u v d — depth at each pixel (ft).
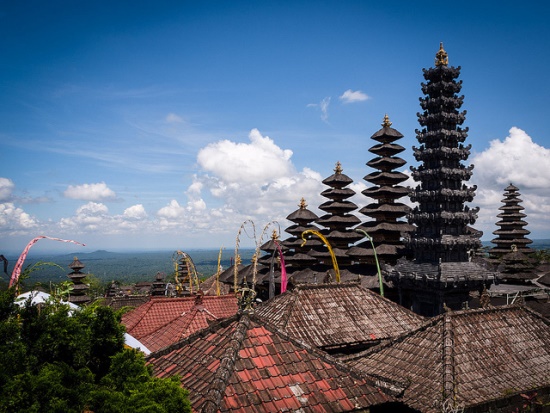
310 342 82.17
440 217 156.15
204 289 246.68
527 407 65.21
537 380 67.21
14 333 42.11
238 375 47.11
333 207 224.33
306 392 47.29
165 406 35.96
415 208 165.78
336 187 229.86
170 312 124.67
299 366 50.21
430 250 158.30
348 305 94.17
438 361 67.21
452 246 153.99
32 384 35.04
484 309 77.30
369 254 191.72
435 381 64.18
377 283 176.76
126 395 38.29
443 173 158.20
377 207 208.54
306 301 92.53
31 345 42.96
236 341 50.72
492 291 178.19
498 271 156.25
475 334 72.38
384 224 198.90
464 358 67.56
